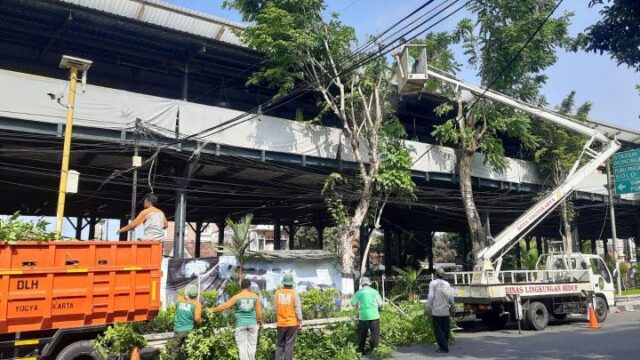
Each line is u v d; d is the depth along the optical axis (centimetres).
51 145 1728
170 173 2014
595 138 1962
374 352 1172
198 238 3600
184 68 2050
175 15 1961
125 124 1680
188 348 912
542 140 2648
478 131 2375
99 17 1744
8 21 1789
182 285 1725
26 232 831
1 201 2638
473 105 2186
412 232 4062
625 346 1234
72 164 1998
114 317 887
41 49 2028
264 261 1944
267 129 1959
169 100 1770
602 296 1925
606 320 1962
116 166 2053
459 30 2255
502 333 1625
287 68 1933
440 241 6606
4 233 801
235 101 2548
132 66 2170
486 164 2603
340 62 1953
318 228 3809
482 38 2184
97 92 1645
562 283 1792
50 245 831
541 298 1750
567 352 1169
